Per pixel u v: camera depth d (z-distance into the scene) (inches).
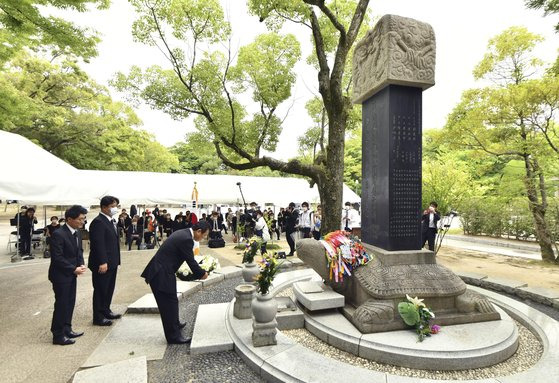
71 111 781.3
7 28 235.0
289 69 390.3
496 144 378.3
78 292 227.9
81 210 153.4
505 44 361.1
